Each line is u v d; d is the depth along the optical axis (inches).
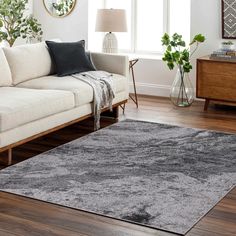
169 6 387.5
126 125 319.9
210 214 220.5
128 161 267.9
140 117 336.8
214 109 354.0
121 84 330.6
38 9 410.3
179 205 226.5
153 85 387.2
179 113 345.1
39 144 290.5
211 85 349.1
